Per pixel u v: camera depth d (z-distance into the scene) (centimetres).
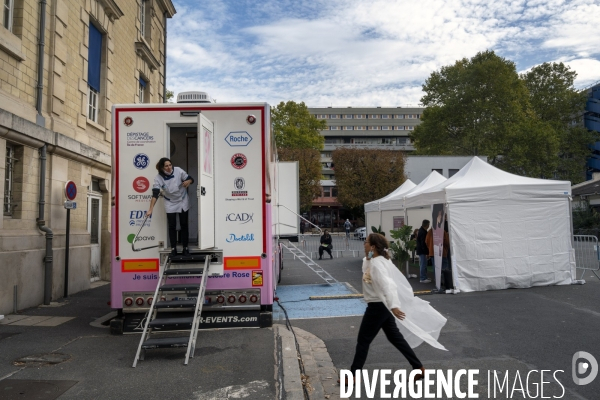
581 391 471
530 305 888
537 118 5062
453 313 835
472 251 1055
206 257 668
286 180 1166
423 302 517
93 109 1289
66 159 1086
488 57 4759
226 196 697
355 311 880
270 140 717
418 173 4594
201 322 696
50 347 635
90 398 455
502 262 1065
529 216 1087
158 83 1888
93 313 878
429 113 4903
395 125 10031
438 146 4912
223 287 691
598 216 3278
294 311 887
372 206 1928
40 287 958
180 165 855
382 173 4409
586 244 1384
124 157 692
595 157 5656
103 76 1333
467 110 4681
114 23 1398
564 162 5359
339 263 1861
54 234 1024
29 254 919
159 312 688
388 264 479
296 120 4822
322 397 461
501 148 4631
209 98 741
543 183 1099
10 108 863
